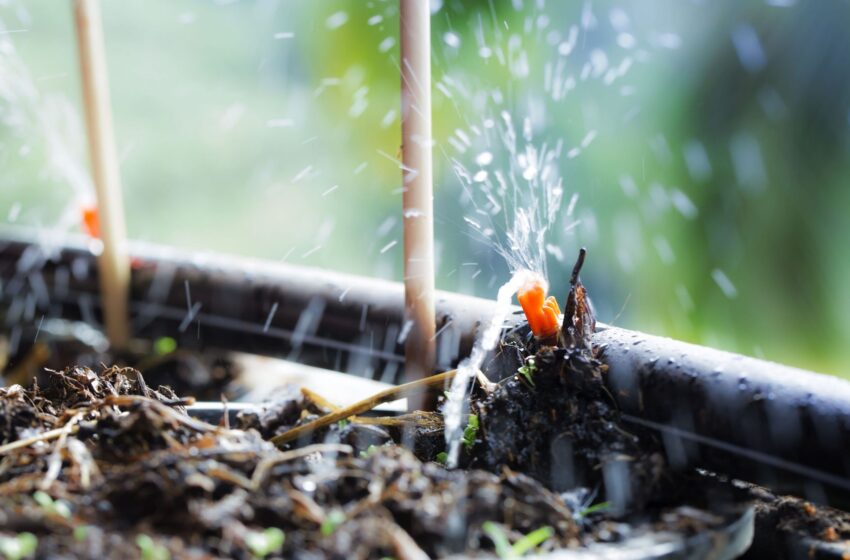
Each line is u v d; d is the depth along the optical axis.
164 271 0.37
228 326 0.36
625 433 0.28
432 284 0.30
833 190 0.60
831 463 0.26
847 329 0.59
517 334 0.30
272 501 0.25
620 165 0.60
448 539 0.25
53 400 0.29
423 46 0.29
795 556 0.28
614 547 0.25
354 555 0.24
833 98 0.59
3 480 0.26
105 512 0.25
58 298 0.40
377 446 0.28
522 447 0.27
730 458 0.27
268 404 0.30
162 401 0.29
